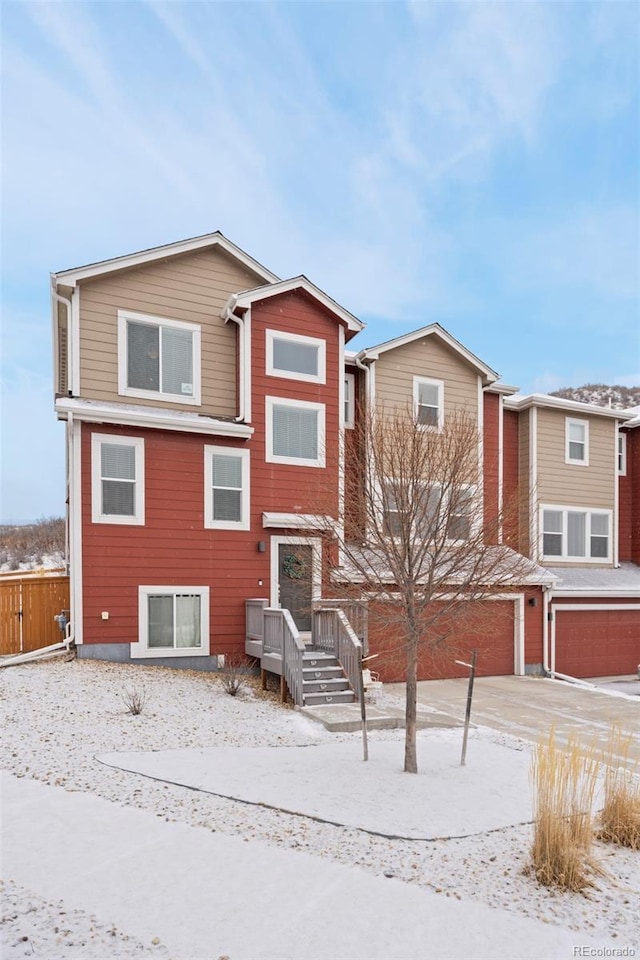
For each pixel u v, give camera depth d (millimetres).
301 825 4977
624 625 17609
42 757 6371
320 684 10516
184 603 12648
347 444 9055
